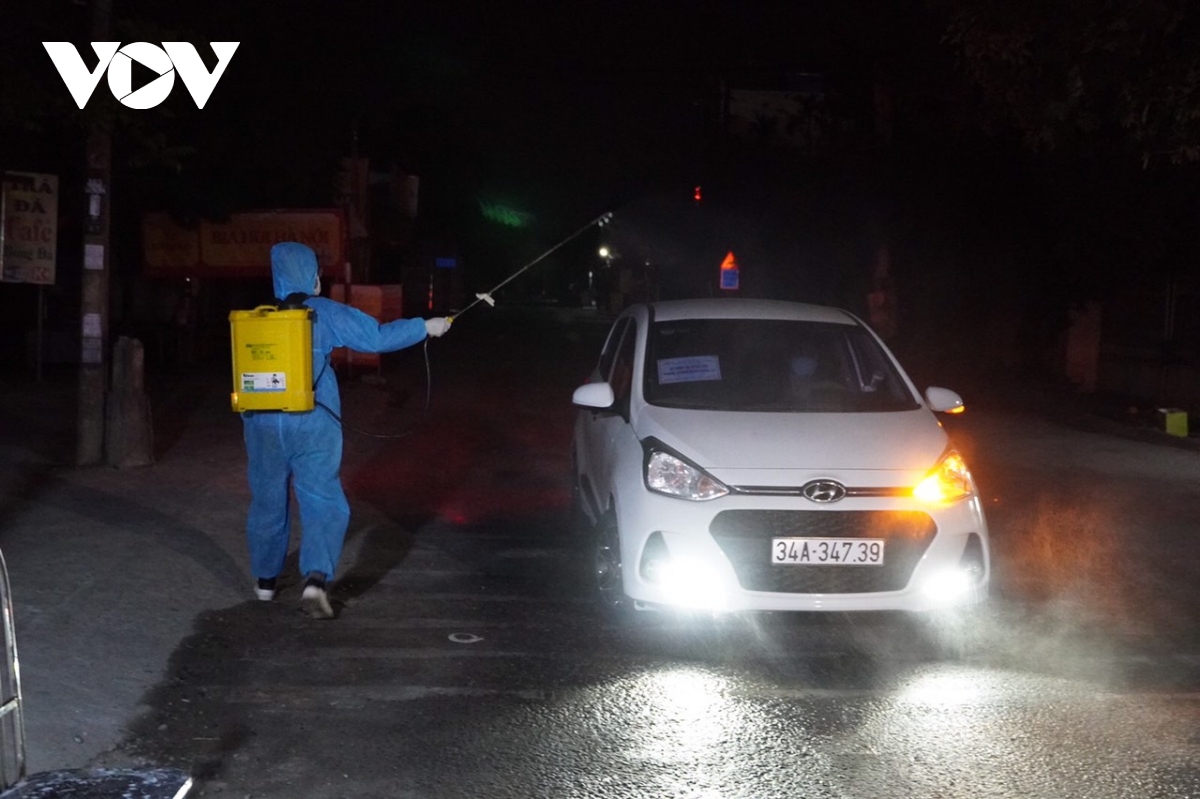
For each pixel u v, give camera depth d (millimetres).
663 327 7859
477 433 14984
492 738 5203
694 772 4879
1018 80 10578
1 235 15188
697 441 6508
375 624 6801
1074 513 10430
